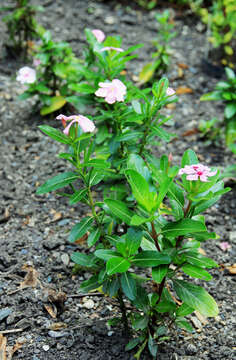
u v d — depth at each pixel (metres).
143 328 1.17
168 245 1.16
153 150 1.63
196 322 1.27
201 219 1.19
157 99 1.23
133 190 1.12
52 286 1.30
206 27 2.40
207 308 1.15
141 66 2.06
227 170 1.52
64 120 1.13
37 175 1.54
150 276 1.33
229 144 1.57
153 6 2.51
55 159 1.58
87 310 1.27
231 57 2.15
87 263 1.18
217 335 1.25
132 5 2.54
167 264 1.15
